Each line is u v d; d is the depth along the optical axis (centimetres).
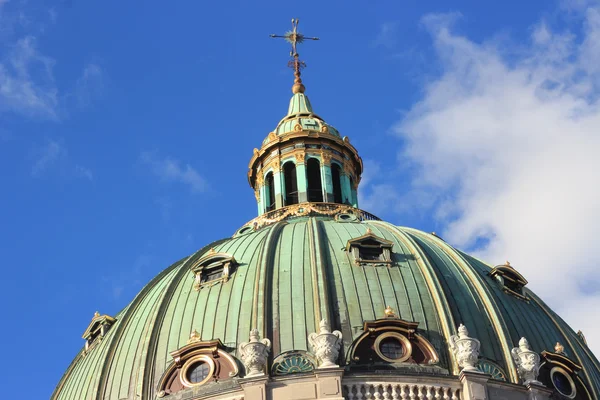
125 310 6181
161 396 5291
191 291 5853
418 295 5606
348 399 4988
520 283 6141
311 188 7275
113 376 5572
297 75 8131
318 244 5891
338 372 4994
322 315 5372
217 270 5894
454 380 5112
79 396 5712
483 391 5072
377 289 5591
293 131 7419
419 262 5853
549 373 5519
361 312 5444
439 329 5434
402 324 5319
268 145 7450
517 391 5194
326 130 7481
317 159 7362
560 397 5438
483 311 5656
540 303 6241
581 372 5772
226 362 5269
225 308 5588
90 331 6238
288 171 7406
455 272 5903
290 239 6062
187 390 5234
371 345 5253
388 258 5809
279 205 7175
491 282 6028
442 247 6253
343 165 7450
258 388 4994
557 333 5981
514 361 5381
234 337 5394
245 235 6475
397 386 5041
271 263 5816
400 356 5241
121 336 5831
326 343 5122
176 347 5506
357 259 5769
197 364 5331
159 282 6269
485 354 5394
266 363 5144
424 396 5044
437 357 5250
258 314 5425
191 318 5625
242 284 5709
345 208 7012
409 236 6150
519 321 5775
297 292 5547
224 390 5109
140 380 5409
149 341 5578
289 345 5259
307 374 5019
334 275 5666
